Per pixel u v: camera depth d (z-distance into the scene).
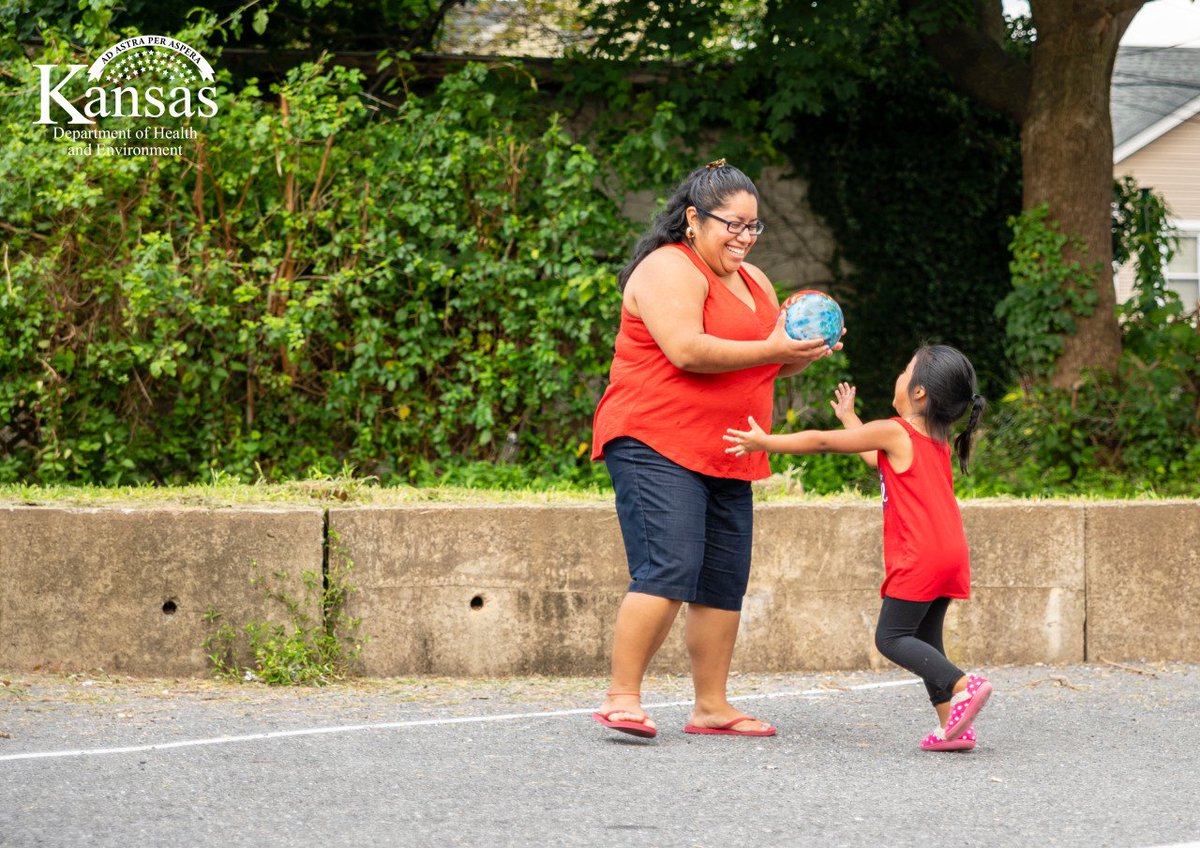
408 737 6.21
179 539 7.90
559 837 4.59
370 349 12.52
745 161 16.78
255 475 12.56
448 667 8.16
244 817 4.78
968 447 6.37
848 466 14.56
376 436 13.04
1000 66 16.91
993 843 4.62
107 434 12.08
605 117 16.47
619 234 13.60
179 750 5.85
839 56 17.20
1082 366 15.89
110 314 12.05
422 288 12.87
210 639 7.89
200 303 12.01
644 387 6.13
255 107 12.67
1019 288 16.22
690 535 6.08
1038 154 16.33
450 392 13.00
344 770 5.52
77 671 7.86
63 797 5.00
